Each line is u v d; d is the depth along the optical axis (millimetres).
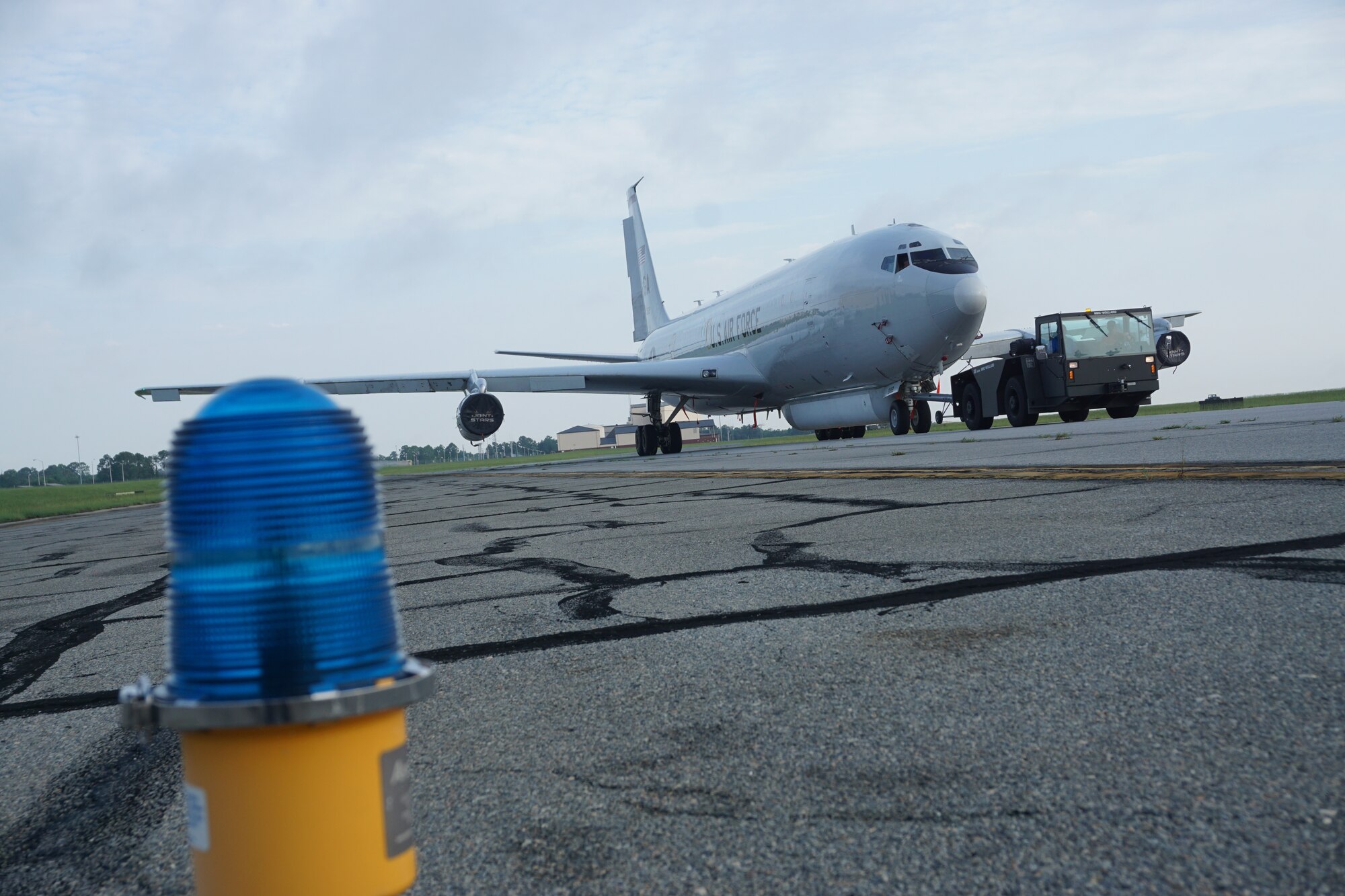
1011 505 5746
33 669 3701
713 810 1712
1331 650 2289
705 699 2377
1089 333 19250
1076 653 2451
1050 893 1336
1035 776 1721
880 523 5535
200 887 958
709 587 3967
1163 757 1751
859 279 20906
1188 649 2391
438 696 2639
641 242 41875
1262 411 18062
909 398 21719
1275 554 3494
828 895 1386
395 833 969
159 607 5137
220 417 953
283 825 910
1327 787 1572
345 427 1005
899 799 1681
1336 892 1274
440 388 24766
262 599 934
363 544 1002
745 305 26766
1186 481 6047
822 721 2129
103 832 1891
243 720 877
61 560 9305
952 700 2180
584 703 2443
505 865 1569
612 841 1626
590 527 7023
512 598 4188
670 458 23625
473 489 15727
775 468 12703
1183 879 1338
